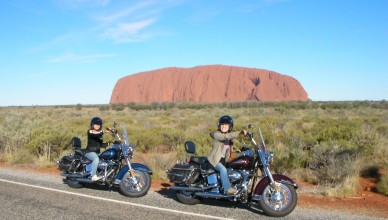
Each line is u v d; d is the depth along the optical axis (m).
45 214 6.50
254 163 6.77
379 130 18.50
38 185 8.97
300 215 6.61
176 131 17.45
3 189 8.48
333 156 10.08
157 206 7.11
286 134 15.38
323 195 8.27
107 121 32.53
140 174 8.01
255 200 6.57
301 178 10.13
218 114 40.38
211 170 6.98
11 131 15.59
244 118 30.94
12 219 6.21
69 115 47.94
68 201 7.41
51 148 14.02
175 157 12.11
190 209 6.91
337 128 15.60
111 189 8.62
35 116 36.19
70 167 8.51
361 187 9.10
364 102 70.31
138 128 21.94
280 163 10.91
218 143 6.96
